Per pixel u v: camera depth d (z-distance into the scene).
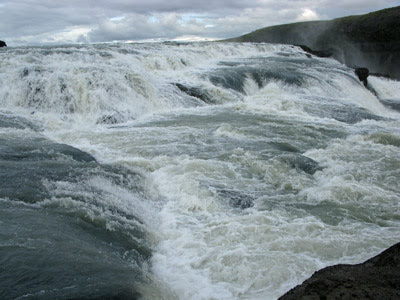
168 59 20.11
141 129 11.85
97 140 10.68
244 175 8.23
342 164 8.98
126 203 6.45
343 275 3.26
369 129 12.74
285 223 6.05
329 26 50.66
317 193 7.21
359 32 47.59
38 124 12.01
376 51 45.81
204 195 7.02
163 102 15.22
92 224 5.32
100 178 7.12
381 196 7.21
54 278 3.82
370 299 2.75
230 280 4.62
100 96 13.89
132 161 8.51
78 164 7.68
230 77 18.98
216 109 14.92
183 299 4.25
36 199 5.75
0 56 15.91
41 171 6.94
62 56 17.44
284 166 8.54
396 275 3.22
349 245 5.38
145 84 15.00
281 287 4.43
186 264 4.98
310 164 8.74
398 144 11.02
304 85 19.81
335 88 20.55
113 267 4.32
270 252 5.15
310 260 4.96
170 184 7.52
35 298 3.49
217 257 5.10
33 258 4.09
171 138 10.77
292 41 54.31
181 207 6.75
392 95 25.80
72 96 13.72
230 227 5.88
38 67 14.52
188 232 5.84
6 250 4.14
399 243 3.92
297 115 14.11
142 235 5.54
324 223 6.12
